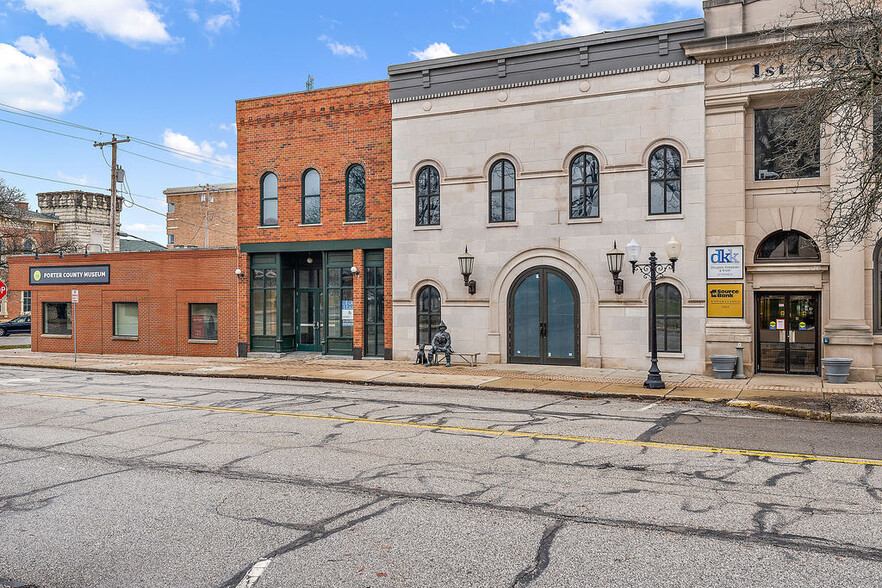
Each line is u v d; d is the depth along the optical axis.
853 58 12.59
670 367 18.14
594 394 14.88
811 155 16.05
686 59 17.91
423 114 21.09
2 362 24.22
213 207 57.38
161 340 25.94
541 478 7.97
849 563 5.38
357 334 22.53
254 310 24.39
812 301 17.34
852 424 11.47
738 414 12.52
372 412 12.81
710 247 17.70
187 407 13.61
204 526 6.44
